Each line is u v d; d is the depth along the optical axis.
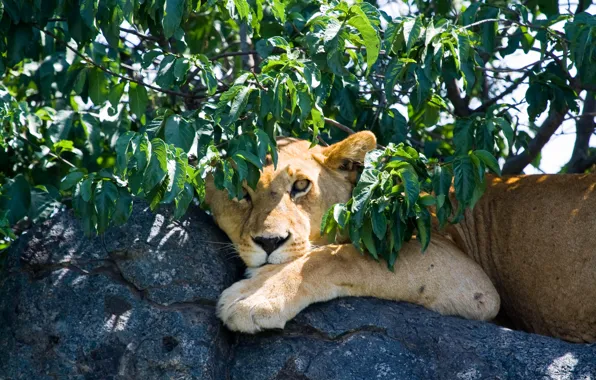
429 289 10.66
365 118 13.35
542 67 13.12
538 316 11.45
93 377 9.76
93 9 10.59
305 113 9.85
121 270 10.31
